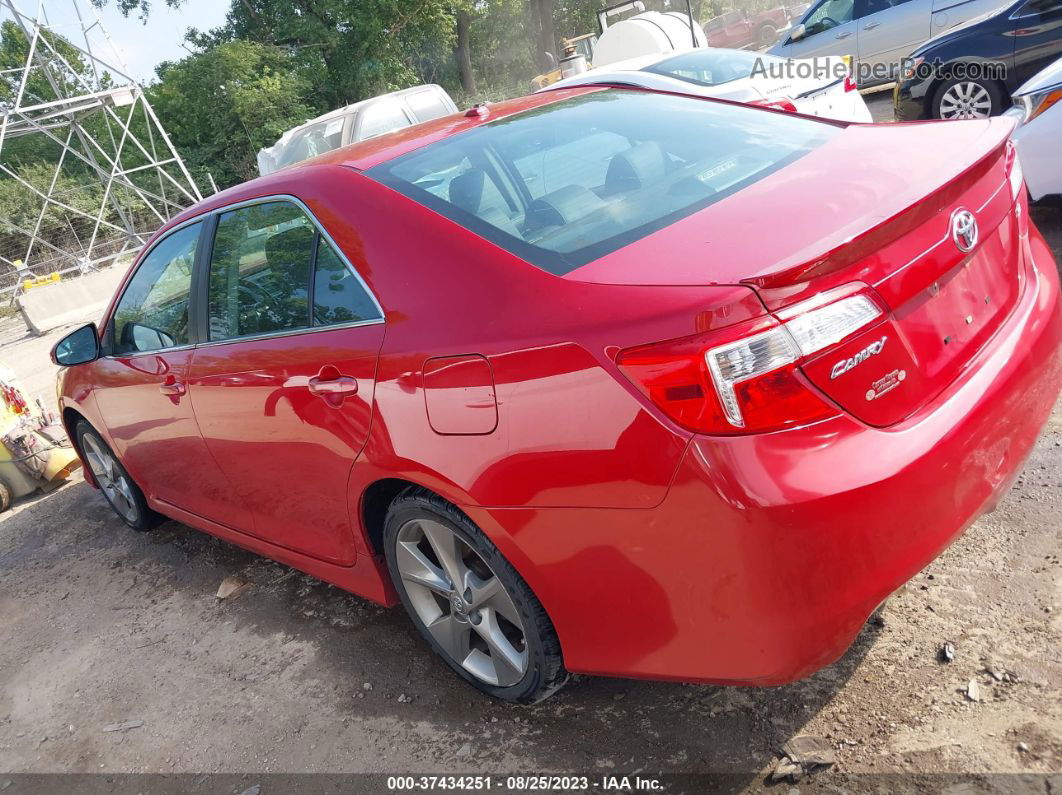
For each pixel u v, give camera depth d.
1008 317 2.17
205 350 3.10
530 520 2.01
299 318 2.65
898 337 1.81
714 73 7.57
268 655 3.14
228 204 3.06
